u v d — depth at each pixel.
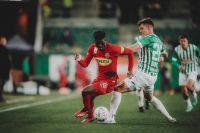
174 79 54.00
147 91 22.53
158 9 71.62
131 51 22.05
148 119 25.31
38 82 53.28
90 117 23.75
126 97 43.84
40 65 60.41
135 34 69.38
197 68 30.17
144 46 22.02
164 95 48.50
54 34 68.69
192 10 70.31
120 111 29.86
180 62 30.23
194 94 30.58
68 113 28.94
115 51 22.09
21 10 67.62
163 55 24.20
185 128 21.58
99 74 22.61
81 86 57.16
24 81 52.12
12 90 50.88
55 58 60.00
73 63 59.47
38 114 28.38
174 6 71.25
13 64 58.53
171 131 20.62
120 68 56.94
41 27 68.06
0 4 67.00
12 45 57.59
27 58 52.75
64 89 55.56
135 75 22.31
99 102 38.44
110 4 73.00
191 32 66.69
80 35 68.81
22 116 27.22
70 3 70.12
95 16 73.06
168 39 63.09
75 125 22.61
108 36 68.88
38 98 44.25
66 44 67.38
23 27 68.00
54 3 72.50
